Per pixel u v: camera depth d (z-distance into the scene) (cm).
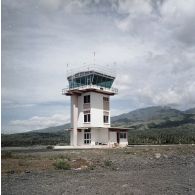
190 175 2219
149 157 3528
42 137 9750
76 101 6544
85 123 6391
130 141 8494
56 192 1555
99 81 6650
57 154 3509
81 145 6338
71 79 6906
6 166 2441
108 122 6775
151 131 12706
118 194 1514
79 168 2522
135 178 2020
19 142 7919
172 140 8925
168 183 1839
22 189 1623
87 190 1603
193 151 4347
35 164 2598
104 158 3241
